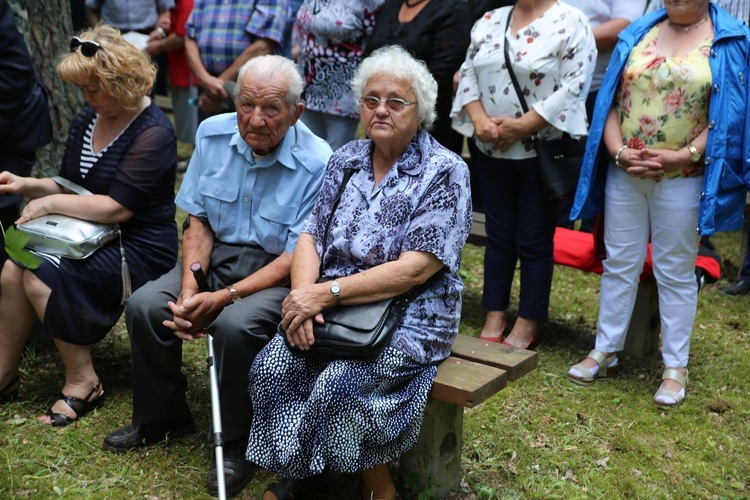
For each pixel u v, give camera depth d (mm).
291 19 5832
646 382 3965
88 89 3254
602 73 4652
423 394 2686
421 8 4320
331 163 2955
